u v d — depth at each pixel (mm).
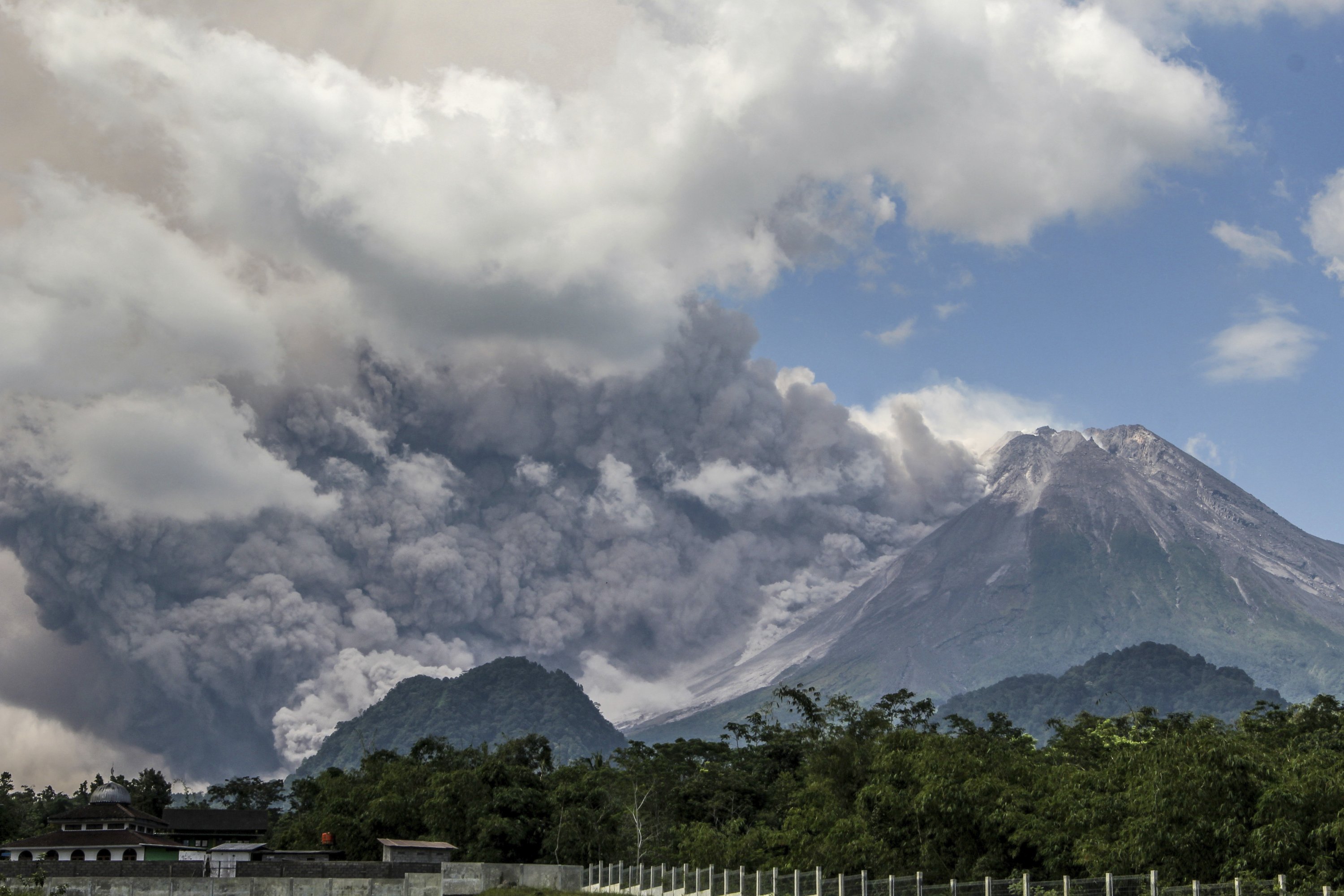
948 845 81875
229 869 102938
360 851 128750
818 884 65188
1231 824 62406
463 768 158875
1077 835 74062
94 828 128000
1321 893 50094
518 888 101312
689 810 137750
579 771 162750
